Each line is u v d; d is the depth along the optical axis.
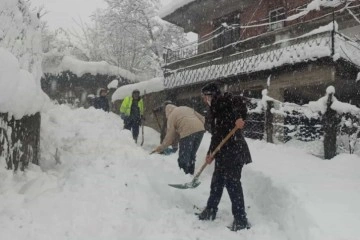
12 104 3.86
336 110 7.40
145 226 3.53
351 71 10.16
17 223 3.13
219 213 4.43
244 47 13.02
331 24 9.67
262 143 7.93
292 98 12.79
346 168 5.73
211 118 4.34
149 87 14.12
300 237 3.27
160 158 5.59
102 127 7.30
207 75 12.67
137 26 22.30
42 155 5.30
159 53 21.70
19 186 3.86
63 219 3.38
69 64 18.08
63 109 9.10
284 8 13.61
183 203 4.61
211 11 15.95
